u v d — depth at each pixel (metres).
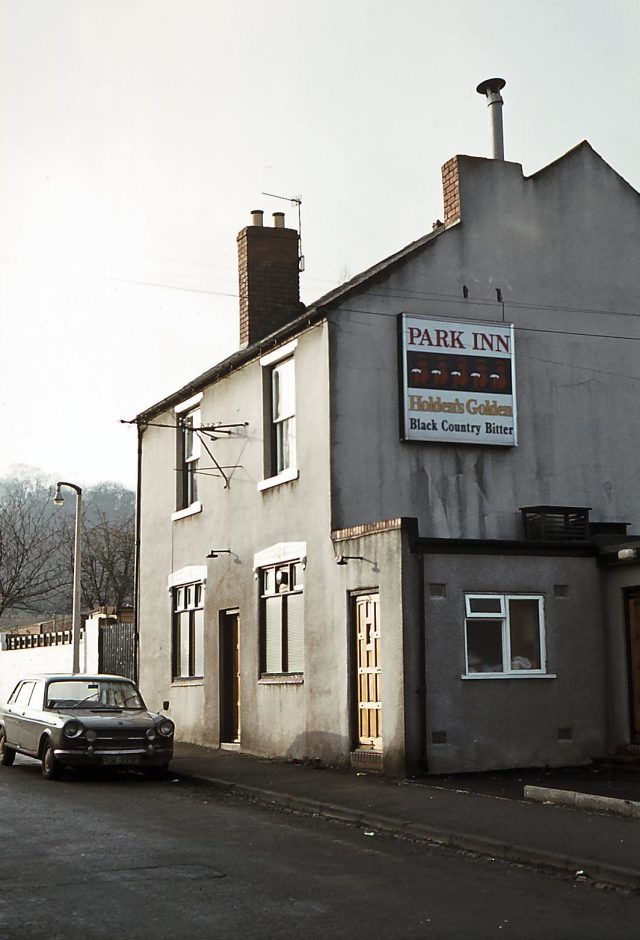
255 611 21.02
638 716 17.52
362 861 10.49
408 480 18.98
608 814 12.45
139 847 11.11
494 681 17.17
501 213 20.55
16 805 14.23
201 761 19.47
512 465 19.84
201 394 23.98
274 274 23.72
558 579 17.95
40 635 34.38
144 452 27.16
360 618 17.83
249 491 21.50
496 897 8.96
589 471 20.50
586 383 20.78
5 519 53.94
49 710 18.08
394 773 16.45
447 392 19.34
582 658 17.94
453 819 12.30
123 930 7.85
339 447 18.59
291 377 20.44
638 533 20.78
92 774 18.17
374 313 19.16
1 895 8.93
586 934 7.77
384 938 7.65
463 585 17.17
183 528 24.52
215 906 8.58
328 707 18.36
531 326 20.42
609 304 21.30
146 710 18.53
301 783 15.84
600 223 21.52
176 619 24.91
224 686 22.39
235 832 12.16
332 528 18.44
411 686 16.53
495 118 21.77
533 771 16.91
